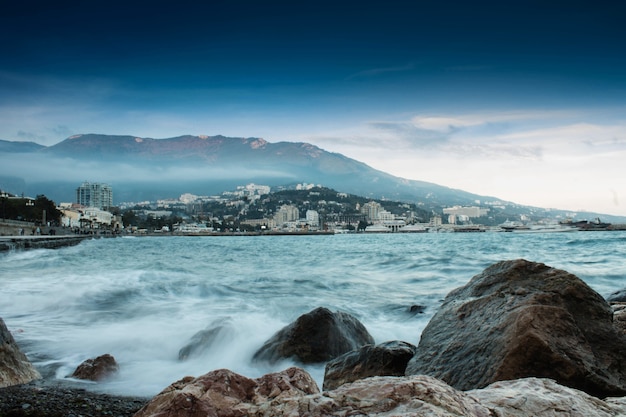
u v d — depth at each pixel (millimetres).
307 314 9523
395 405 2562
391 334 11156
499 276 6770
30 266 30906
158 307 14695
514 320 5391
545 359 4934
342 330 9438
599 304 5895
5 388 6902
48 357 9406
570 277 6215
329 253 55594
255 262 39656
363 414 2502
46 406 6176
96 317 13211
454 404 2564
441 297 16531
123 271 26375
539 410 2820
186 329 11469
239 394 3064
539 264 6668
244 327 10734
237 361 9305
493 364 5078
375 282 22016
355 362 7016
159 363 9242
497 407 2793
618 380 4910
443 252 50031
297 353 8984
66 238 76875
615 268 26078
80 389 7211
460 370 5375
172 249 71875
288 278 23750
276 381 3170
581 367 4840
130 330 11555
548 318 5328
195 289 18406
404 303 15367
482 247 61938
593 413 2848
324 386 6992
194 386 3023
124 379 8125
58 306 14633
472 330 5824
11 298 15594
